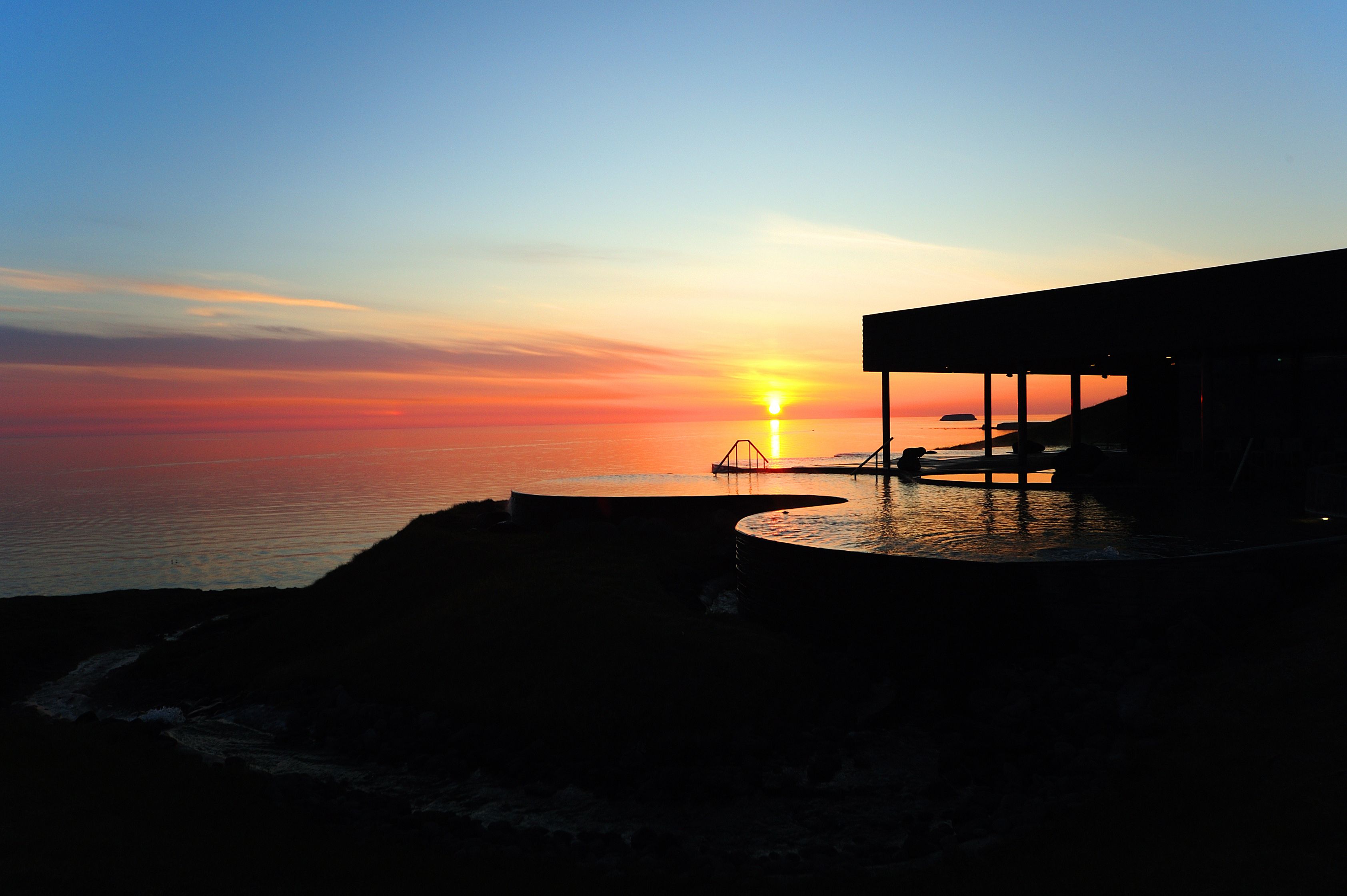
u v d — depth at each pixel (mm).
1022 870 6254
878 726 10117
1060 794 7602
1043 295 20500
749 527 14227
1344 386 21969
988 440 28297
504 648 13023
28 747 9219
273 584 84750
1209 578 10047
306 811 8688
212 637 19812
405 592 17484
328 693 13375
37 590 87125
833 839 7914
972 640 10570
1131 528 13102
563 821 8984
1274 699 7898
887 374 24422
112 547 122562
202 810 7992
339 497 185750
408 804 9609
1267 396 23328
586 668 11945
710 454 186500
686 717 10609
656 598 14500
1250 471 20359
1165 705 8641
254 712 13461
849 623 11562
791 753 9695
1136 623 10031
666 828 8578
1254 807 6191
